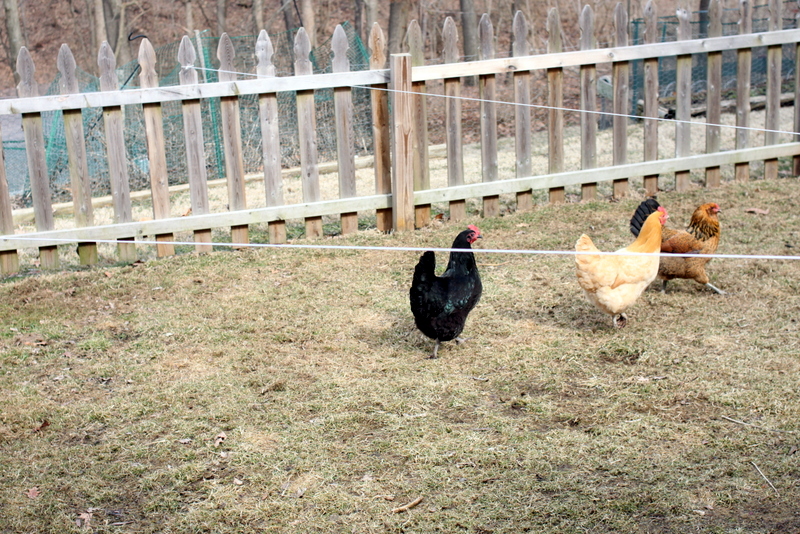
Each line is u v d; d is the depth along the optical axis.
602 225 8.48
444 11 25.56
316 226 8.46
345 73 8.08
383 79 8.19
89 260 7.82
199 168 7.96
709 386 4.94
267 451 4.41
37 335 6.13
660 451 4.27
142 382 5.30
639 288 5.71
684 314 6.13
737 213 8.60
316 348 5.77
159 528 3.80
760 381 4.97
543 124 16.31
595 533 3.64
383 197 8.51
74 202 7.66
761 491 3.89
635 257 5.65
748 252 7.36
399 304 6.56
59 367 5.57
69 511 3.94
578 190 10.02
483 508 3.85
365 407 4.86
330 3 27.58
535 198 9.83
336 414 4.78
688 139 9.49
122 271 7.57
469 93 20.81
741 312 6.09
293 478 4.15
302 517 3.83
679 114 9.44
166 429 4.69
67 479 4.21
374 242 8.18
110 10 24.97
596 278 5.59
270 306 6.59
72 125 7.50
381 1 28.12
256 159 11.94
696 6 25.45
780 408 4.63
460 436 4.49
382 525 3.75
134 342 5.96
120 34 24.42
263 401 4.99
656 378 5.09
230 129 7.96
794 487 3.91
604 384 5.04
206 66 13.27
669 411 4.69
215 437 4.57
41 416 4.87
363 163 12.02
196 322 6.30
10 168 12.66
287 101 12.65
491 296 6.66
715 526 3.65
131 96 7.52
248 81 7.83
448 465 4.22
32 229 9.25
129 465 4.32
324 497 3.97
